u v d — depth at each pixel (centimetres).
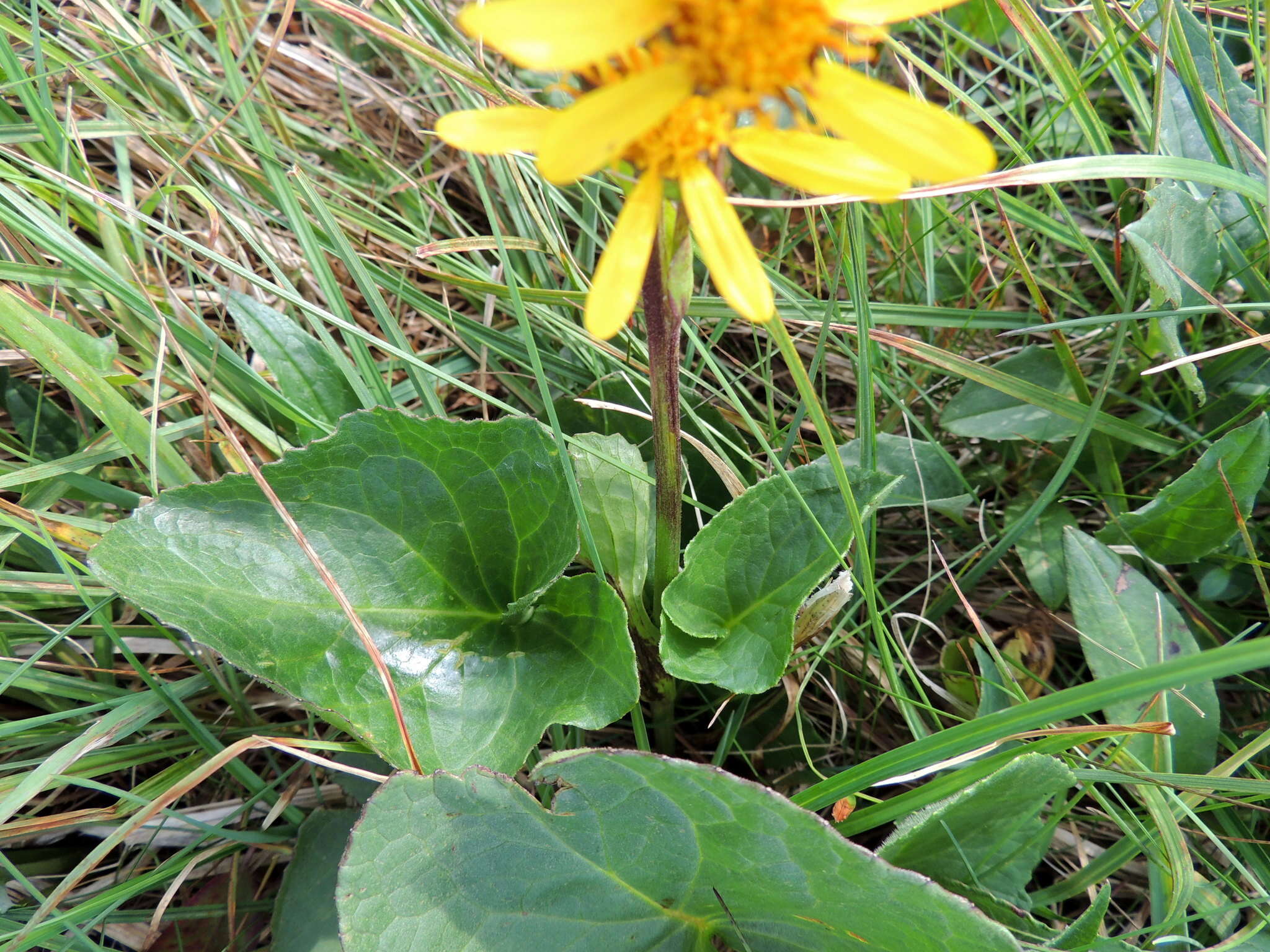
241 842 24
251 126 30
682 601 22
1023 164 31
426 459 22
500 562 23
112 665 27
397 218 35
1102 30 31
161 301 29
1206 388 29
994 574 30
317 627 21
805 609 23
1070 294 33
